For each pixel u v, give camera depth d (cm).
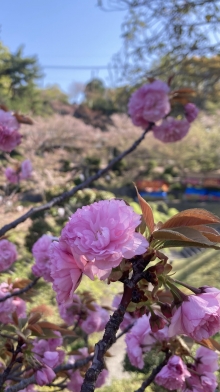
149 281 15
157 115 39
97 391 68
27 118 42
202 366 26
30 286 37
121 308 15
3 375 27
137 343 29
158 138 42
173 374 25
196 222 15
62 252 14
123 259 15
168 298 20
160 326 17
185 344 25
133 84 99
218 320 15
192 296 15
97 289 129
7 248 44
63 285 14
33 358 27
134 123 42
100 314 43
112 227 14
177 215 15
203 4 85
